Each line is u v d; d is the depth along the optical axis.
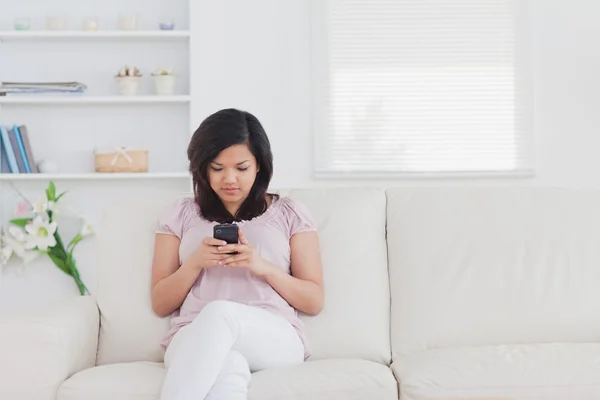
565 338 2.45
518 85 4.40
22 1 4.32
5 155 4.12
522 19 4.39
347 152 4.38
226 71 4.33
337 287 2.47
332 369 2.10
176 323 2.34
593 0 4.39
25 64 4.30
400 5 4.38
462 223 2.59
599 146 4.40
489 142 4.41
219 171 2.37
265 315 2.18
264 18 4.34
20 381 2.07
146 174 4.13
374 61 4.38
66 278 4.29
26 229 4.06
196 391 1.88
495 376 2.07
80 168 4.32
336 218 2.57
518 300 2.47
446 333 2.45
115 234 2.53
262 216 2.46
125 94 4.18
